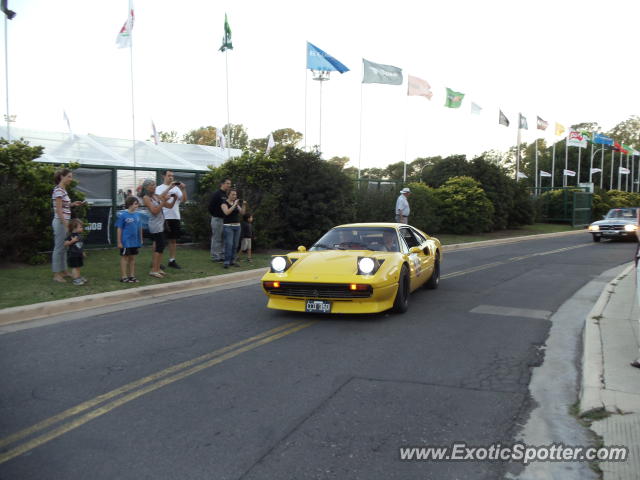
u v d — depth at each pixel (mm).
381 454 3029
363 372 4477
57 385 4141
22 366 4613
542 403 3828
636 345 5055
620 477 2762
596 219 37375
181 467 2873
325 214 14172
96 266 9922
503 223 26422
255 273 10203
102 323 6223
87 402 3795
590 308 7332
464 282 9812
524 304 7613
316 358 4863
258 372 4465
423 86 25750
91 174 12391
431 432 3328
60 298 7098
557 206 33438
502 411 3672
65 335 5664
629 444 3094
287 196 14312
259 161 14102
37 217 9914
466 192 23281
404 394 3975
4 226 9398
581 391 3961
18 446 3127
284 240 14430
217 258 11219
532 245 19266
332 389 4062
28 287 7734
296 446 3115
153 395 3934
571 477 2811
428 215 21109
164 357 4887
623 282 9102
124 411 3633
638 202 49406
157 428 3363
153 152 20875
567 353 5125
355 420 3490
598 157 68375
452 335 5766
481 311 7082
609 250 16766
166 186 9523
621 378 4102
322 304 6234
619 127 84562
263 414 3580
